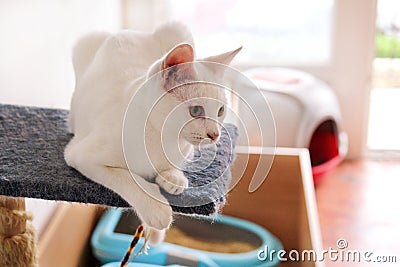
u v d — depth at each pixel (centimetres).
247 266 170
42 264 138
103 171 95
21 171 100
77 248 166
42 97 168
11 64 142
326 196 246
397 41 280
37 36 162
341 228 223
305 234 164
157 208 90
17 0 145
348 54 271
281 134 238
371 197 246
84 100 107
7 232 102
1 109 132
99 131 97
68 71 197
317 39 284
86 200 96
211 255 171
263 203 189
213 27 290
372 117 295
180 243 183
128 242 164
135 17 284
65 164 104
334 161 244
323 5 278
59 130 123
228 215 192
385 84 289
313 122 237
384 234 220
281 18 284
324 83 271
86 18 217
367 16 264
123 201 95
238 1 285
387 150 286
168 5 288
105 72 105
